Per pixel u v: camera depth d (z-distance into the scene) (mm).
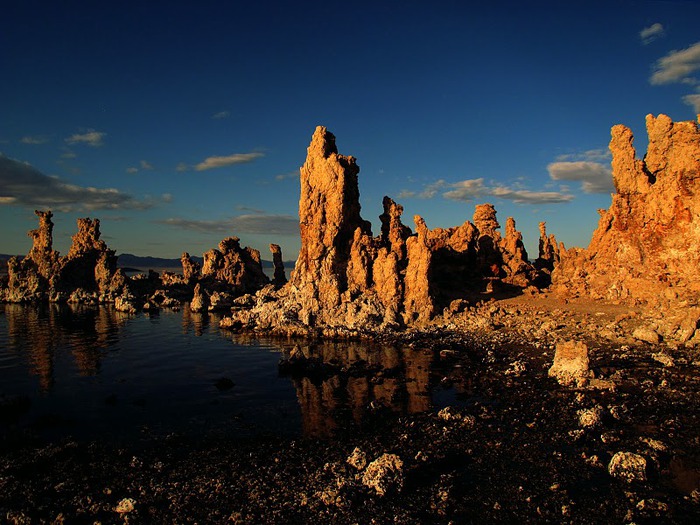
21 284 128875
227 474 26188
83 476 26328
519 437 29656
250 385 44125
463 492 23391
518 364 45375
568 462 26109
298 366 49156
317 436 31609
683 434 28875
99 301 125062
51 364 53000
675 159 68438
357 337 65000
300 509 22328
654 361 44375
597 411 31047
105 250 132000
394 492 23453
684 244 66688
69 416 36188
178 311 108250
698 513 20906
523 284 88438
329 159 77875
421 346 58344
